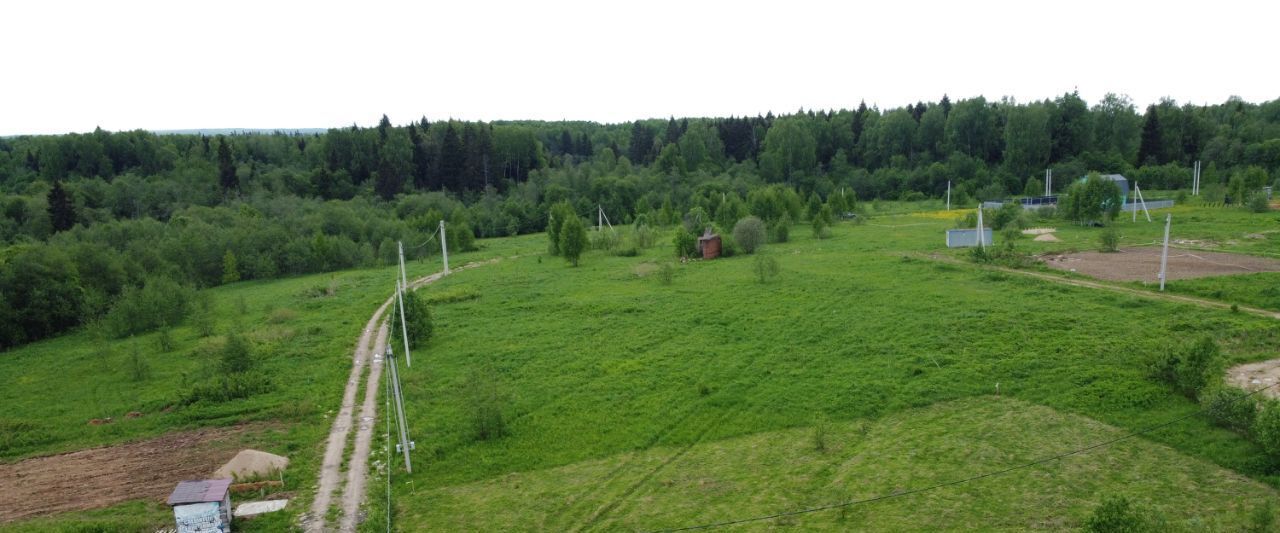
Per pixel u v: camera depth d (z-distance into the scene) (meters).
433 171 143.88
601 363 36.72
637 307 48.03
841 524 21.52
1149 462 24.06
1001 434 26.80
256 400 33.91
